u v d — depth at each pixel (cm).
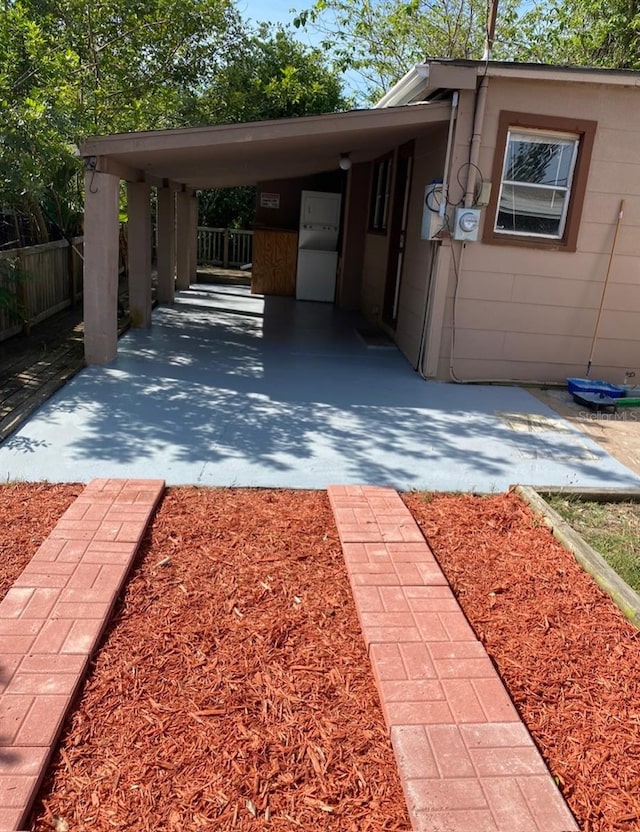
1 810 194
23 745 217
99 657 265
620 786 219
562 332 737
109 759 219
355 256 1299
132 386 652
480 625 302
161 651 272
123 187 1216
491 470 493
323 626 295
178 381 682
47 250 988
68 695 239
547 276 718
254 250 1497
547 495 439
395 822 202
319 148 827
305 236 1434
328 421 583
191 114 1208
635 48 1330
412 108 657
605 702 258
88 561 325
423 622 295
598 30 1382
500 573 345
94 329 714
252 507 405
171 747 225
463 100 661
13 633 271
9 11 827
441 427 586
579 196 697
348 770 220
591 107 676
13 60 809
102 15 1005
